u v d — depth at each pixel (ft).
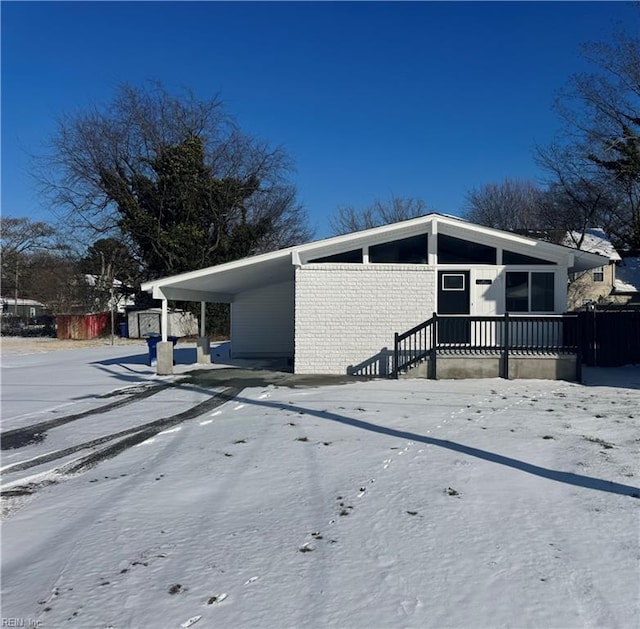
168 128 120.57
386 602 10.79
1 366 66.33
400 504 15.83
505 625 9.94
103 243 121.70
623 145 106.63
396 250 49.21
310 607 10.69
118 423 29.84
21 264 181.68
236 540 13.84
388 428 25.43
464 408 30.27
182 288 54.95
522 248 48.34
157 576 12.17
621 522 14.30
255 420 28.27
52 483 19.58
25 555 13.62
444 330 46.62
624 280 112.06
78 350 93.81
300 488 17.52
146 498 17.19
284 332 69.77
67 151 116.16
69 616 10.75
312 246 48.14
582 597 10.81
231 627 10.14
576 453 20.66
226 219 121.90
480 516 14.83
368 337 48.93
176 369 56.13
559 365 42.75
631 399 33.06
